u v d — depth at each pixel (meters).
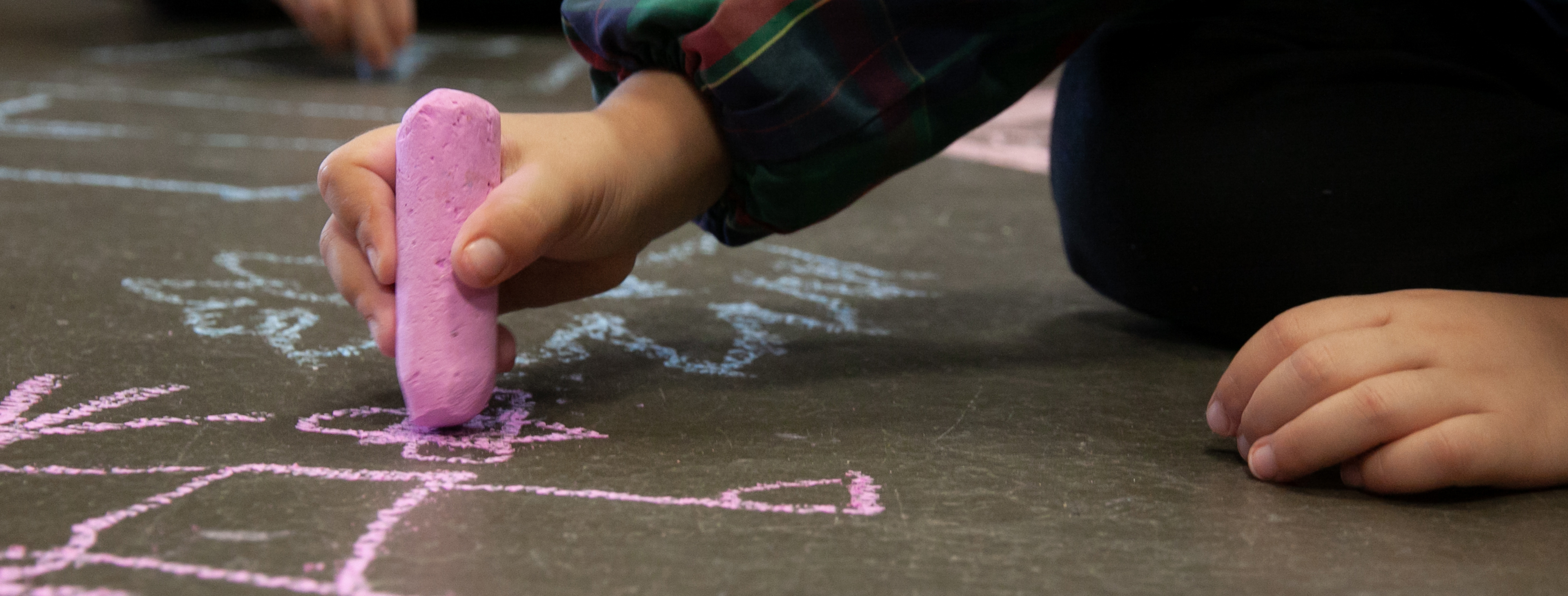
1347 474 0.68
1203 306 0.83
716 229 0.80
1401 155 0.78
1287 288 0.80
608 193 0.70
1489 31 0.81
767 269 0.95
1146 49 0.84
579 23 0.75
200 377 0.74
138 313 0.81
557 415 0.72
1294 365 0.68
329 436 0.69
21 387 0.72
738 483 0.67
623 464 0.68
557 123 0.70
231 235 0.96
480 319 0.69
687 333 0.83
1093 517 0.66
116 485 0.65
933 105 0.76
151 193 1.08
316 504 0.65
